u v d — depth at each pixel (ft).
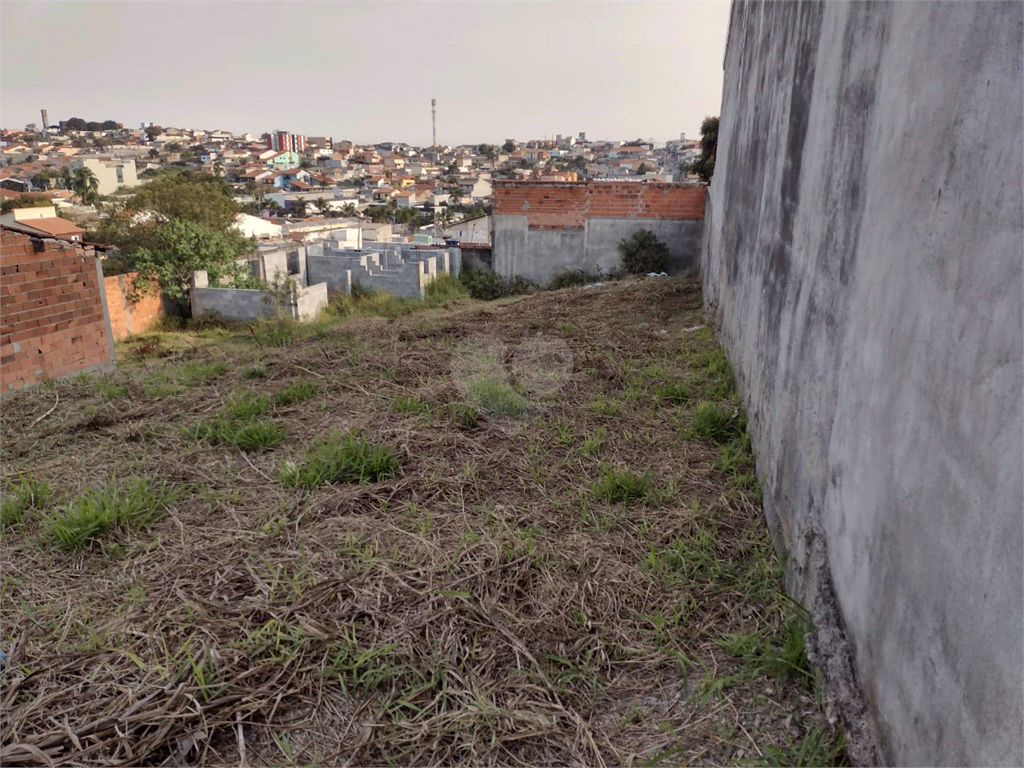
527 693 6.62
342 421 13.79
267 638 7.22
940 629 4.13
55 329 22.59
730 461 11.74
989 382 3.62
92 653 7.09
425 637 7.24
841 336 6.73
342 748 6.03
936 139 4.56
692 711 6.50
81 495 10.62
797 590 7.73
